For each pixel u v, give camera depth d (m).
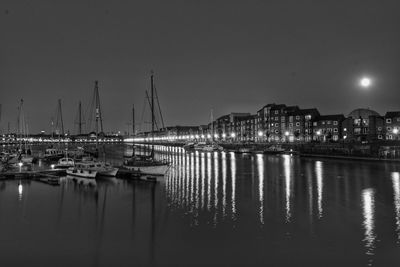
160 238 28.91
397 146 96.19
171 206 39.84
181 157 119.88
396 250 25.61
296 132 165.62
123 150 174.25
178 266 23.70
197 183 56.75
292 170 74.50
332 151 106.62
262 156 121.19
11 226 32.66
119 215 36.28
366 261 23.84
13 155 99.81
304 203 40.66
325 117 163.00
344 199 42.72
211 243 27.56
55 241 28.56
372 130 140.50
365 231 29.88
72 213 37.34
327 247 26.33
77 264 24.20
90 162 67.81
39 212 37.88
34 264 24.19
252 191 48.78
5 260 24.81
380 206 38.84
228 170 76.06
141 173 62.19
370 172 68.56
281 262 23.95
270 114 182.12
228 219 34.03
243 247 26.58
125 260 24.78
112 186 54.28
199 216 35.25
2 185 56.06
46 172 67.44
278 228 30.97
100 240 28.69
